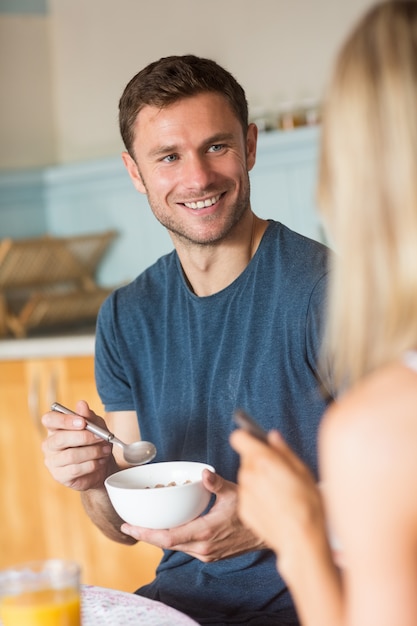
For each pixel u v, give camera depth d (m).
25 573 1.16
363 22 0.94
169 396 1.81
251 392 1.72
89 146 4.20
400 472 0.83
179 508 1.44
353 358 0.93
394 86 0.88
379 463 0.84
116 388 1.93
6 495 3.51
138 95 1.75
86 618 1.36
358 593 0.85
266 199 3.75
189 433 1.78
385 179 0.89
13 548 3.53
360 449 0.85
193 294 1.79
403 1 0.92
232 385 1.74
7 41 4.18
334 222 0.95
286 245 1.76
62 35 4.20
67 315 3.99
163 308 1.85
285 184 3.70
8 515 3.52
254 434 1.01
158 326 1.85
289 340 1.70
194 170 1.71
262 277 1.75
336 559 1.01
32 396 3.41
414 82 0.88
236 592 1.68
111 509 1.83
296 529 0.96
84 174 4.11
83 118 4.20
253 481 0.99
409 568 0.83
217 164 1.73
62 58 4.21
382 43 0.90
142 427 1.88
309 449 1.70
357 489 0.85
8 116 4.21
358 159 0.90
